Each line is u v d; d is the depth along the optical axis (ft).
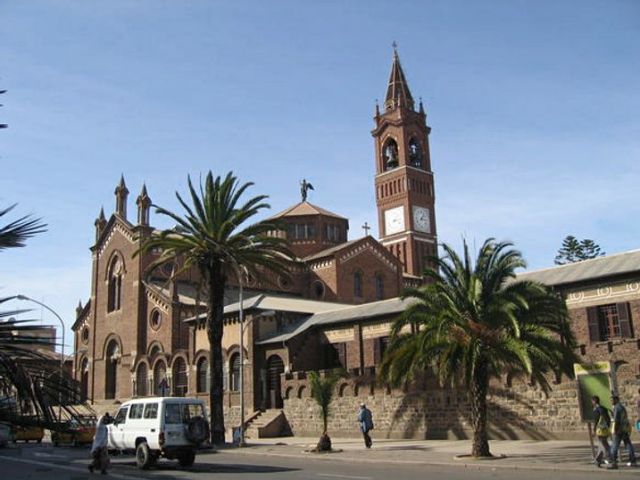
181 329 201.77
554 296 84.12
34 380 21.27
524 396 108.37
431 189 317.83
